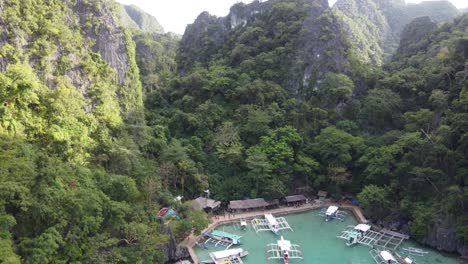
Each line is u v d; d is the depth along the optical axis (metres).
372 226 58.47
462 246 49.06
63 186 39.34
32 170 35.94
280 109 83.25
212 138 77.38
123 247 40.06
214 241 52.72
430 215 52.69
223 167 72.06
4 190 31.78
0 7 48.34
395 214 58.38
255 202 64.44
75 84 57.81
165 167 62.72
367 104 80.62
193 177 65.44
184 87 94.88
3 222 30.55
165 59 122.31
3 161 34.88
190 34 132.75
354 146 70.81
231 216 61.84
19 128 42.97
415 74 81.44
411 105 78.31
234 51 104.12
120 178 46.44
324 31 95.88
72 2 62.94
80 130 50.97
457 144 56.19
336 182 68.69
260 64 97.56
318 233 56.59
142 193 52.19
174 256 46.88
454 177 54.06
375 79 88.69
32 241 32.44
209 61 114.38
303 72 93.69
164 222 48.97
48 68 52.84
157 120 80.19
